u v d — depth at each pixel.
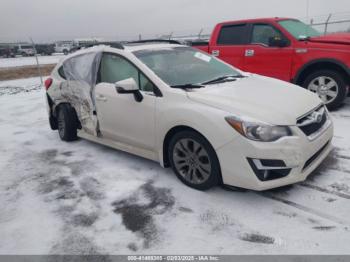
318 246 2.39
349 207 2.84
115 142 4.24
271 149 2.73
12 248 2.63
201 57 4.34
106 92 4.05
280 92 3.44
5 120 7.16
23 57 39.47
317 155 3.21
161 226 2.77
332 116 5.55
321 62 5.69
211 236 2.60
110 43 4.36
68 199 3.35
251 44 6.52
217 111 2.95
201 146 3.11
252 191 3.22
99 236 2.70
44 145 5.22
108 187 3.55
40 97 9.97
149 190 3.41
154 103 3.45
